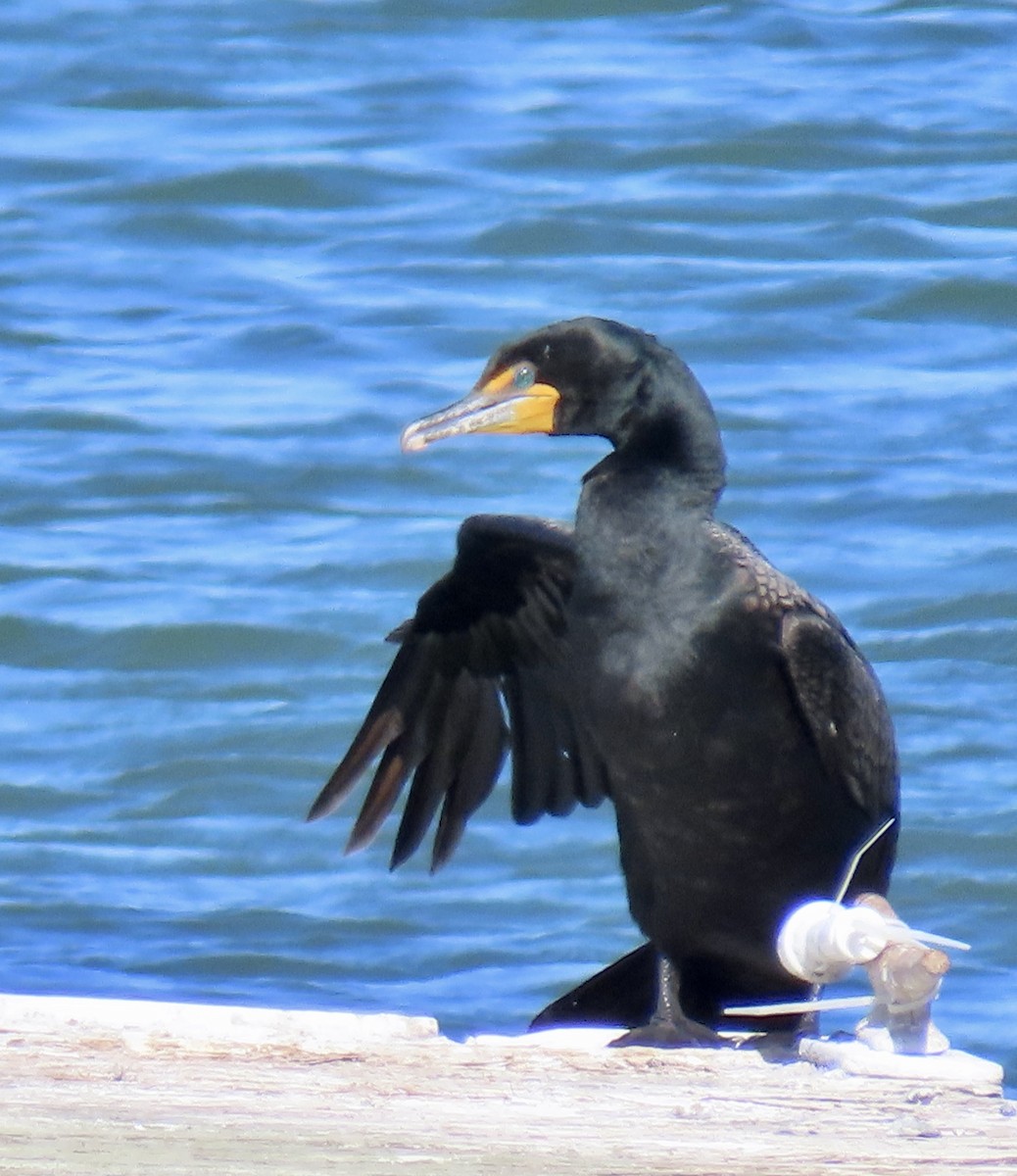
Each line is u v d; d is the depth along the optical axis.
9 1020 6.38
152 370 21.44
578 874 13.83
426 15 30.91
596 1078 5.95
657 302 22.55
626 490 7.31
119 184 25.83
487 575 8.10
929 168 25.72
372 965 12.70
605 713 7.30
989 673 15.94
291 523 18.67
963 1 30.59
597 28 30.12
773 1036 7.10
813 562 17.55
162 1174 4.71
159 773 15.25
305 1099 5.53
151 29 30.25
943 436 19.55
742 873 7.36
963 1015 12.02
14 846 14.18
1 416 20.44
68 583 17.62
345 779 8.36
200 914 13.27
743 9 30.53
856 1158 5.04
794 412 20.00
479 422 7.55
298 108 28.06
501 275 23.45
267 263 24.09
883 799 7.51
